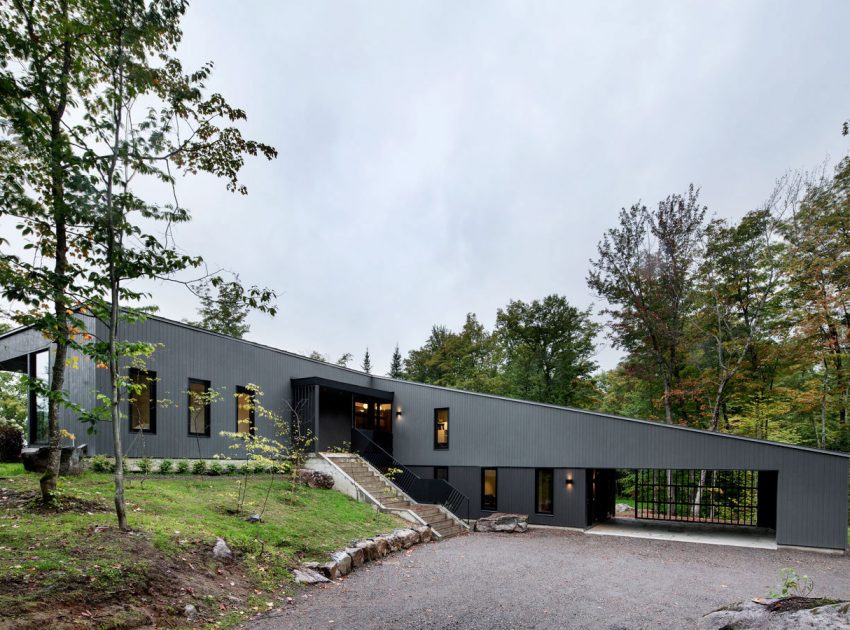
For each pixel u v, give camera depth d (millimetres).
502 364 34969
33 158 5809
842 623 3387
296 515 9766
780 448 11898
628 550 10930
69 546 5125
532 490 15352
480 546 11156
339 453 16125
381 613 5691
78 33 5809
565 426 14891
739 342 19953
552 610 5961
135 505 7574
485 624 5379
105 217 5789
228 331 31484
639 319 21922
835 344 17562
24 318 5820
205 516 7961
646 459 13539
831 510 11188
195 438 12789
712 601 6469
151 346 6812
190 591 5254
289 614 5512
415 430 18000
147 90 6430
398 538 10188
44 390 5961
